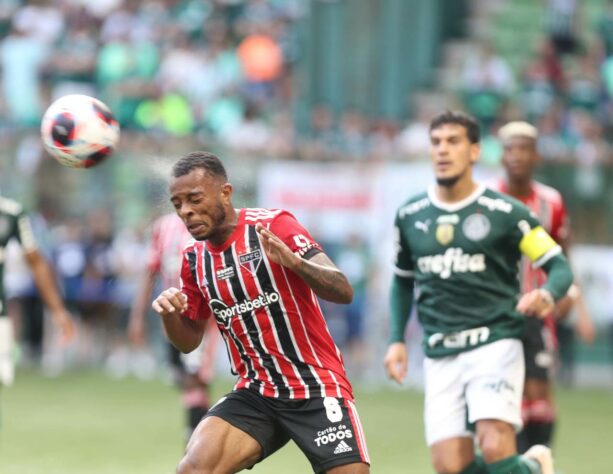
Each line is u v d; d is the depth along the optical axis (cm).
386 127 5994
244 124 6194
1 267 2956
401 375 2420
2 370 2942
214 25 6825
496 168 5450
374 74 6644
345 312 5450
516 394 2250
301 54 6669
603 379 5597
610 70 6844
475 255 2277
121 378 5334
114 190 5572
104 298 5575
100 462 3158
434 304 2314
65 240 5550
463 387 2283
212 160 1833
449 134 2291
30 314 5534
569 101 6675
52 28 6544
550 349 2770
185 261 1916
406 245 2384
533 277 2734
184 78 6372
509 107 6462
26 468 3031
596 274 5556
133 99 6222
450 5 7138
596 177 5581
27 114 6247
